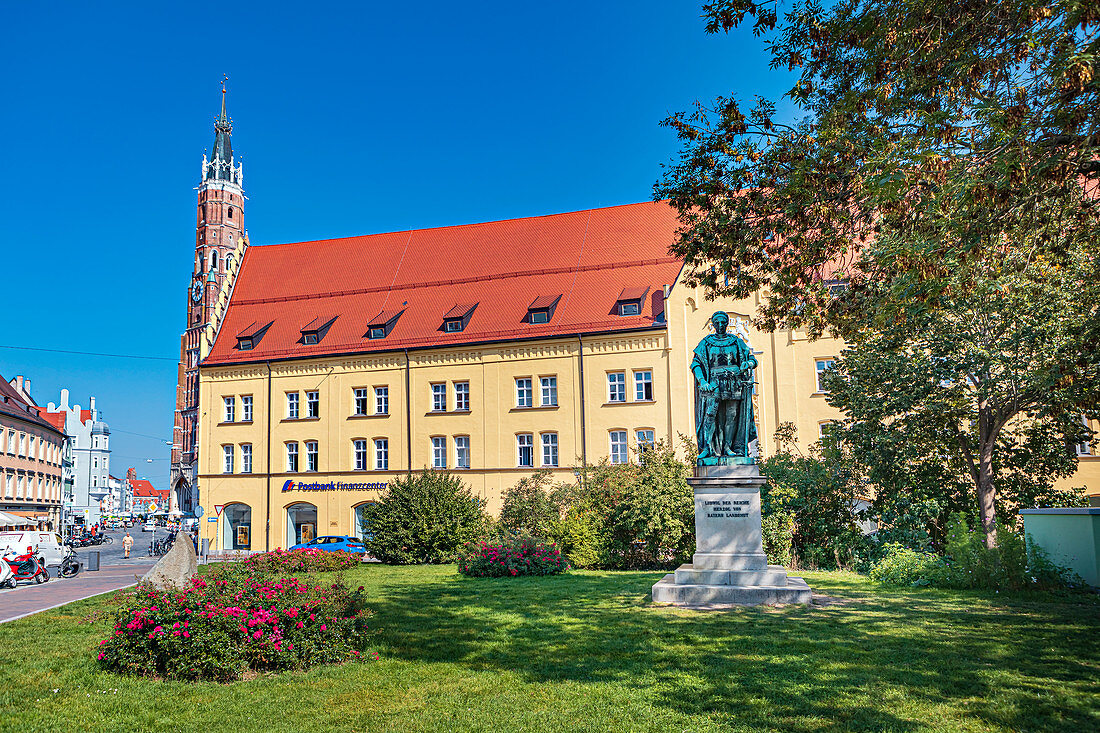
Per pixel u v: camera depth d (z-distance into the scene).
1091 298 17.23
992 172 10.30
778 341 38.12
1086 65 8.93
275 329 49.66
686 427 39.38
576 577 22.45
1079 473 33.38
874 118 11.74
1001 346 21.33
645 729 7.58
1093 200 11.12
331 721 7.95
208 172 100.44
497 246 48.81
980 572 17.33
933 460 24.69
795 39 12.50
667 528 26.06
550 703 8.47
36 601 19.47
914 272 11.05
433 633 12.80
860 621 12.78
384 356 45.75
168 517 103.88
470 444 43.28
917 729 7.43
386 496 33.84
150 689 9.24
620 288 43.62
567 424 41.56
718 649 10.84
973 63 10.44
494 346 43.53
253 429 47.88
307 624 10.52
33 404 75.19
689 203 13.95
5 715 8.25
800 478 26.03
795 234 13.21
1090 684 8.76
